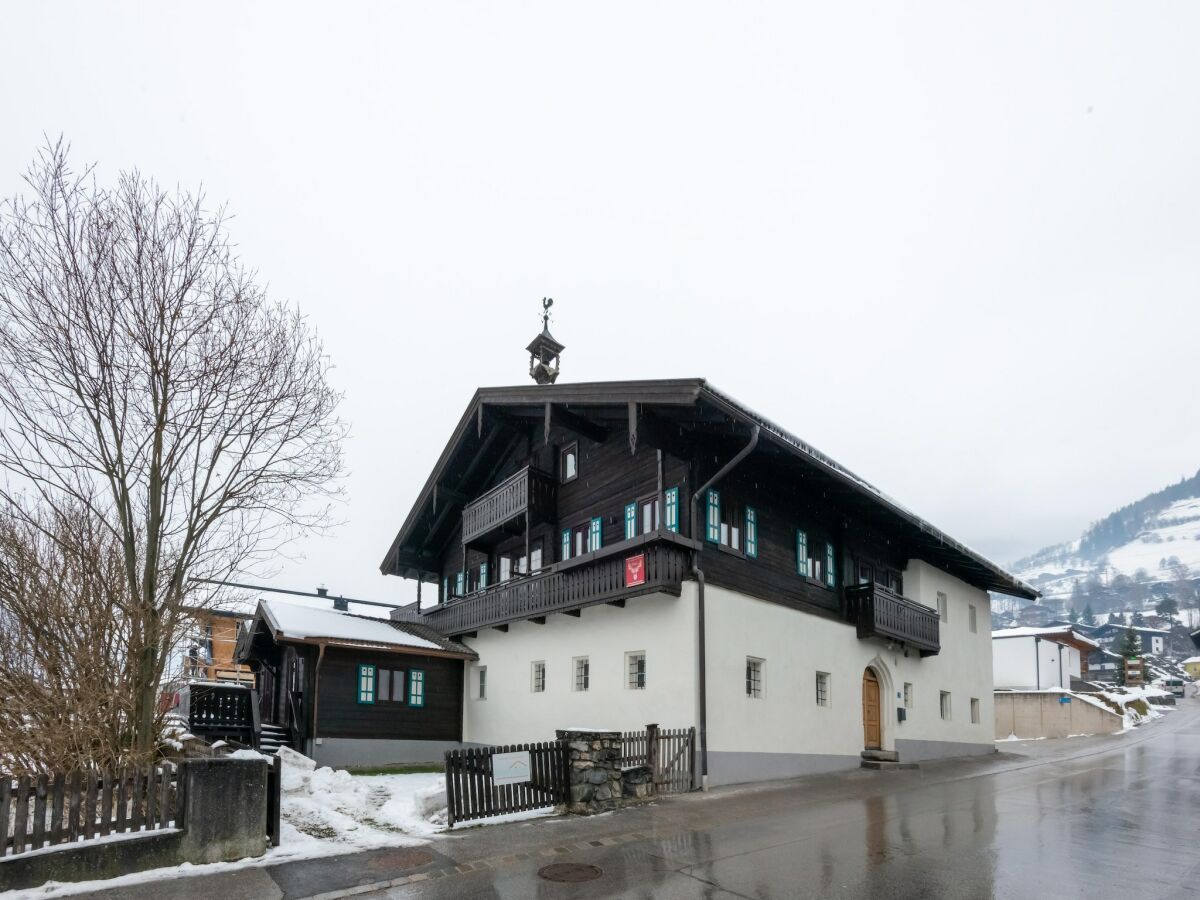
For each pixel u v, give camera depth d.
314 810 11.90
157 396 10.15
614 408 17.03
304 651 19.11
